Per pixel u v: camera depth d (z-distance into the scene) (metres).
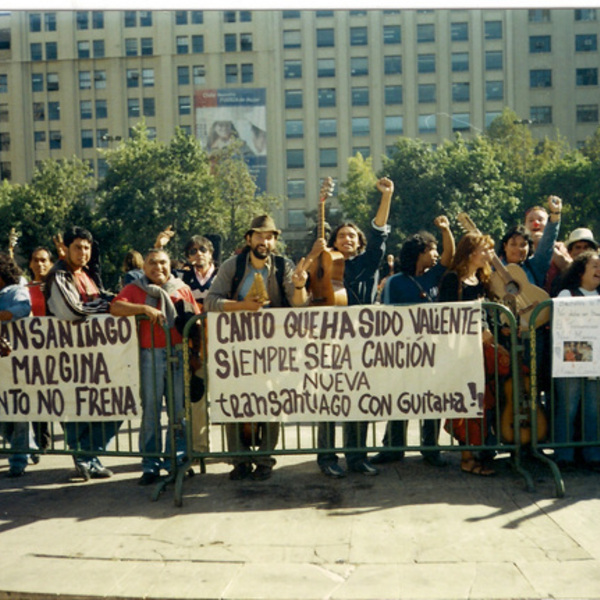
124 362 5.36
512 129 62.31
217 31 80.44
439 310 5.18
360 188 61.44
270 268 5.40
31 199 52.09
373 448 5.20
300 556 4.00
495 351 5.18
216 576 3.77
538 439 5.45
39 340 5.44
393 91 80.00
